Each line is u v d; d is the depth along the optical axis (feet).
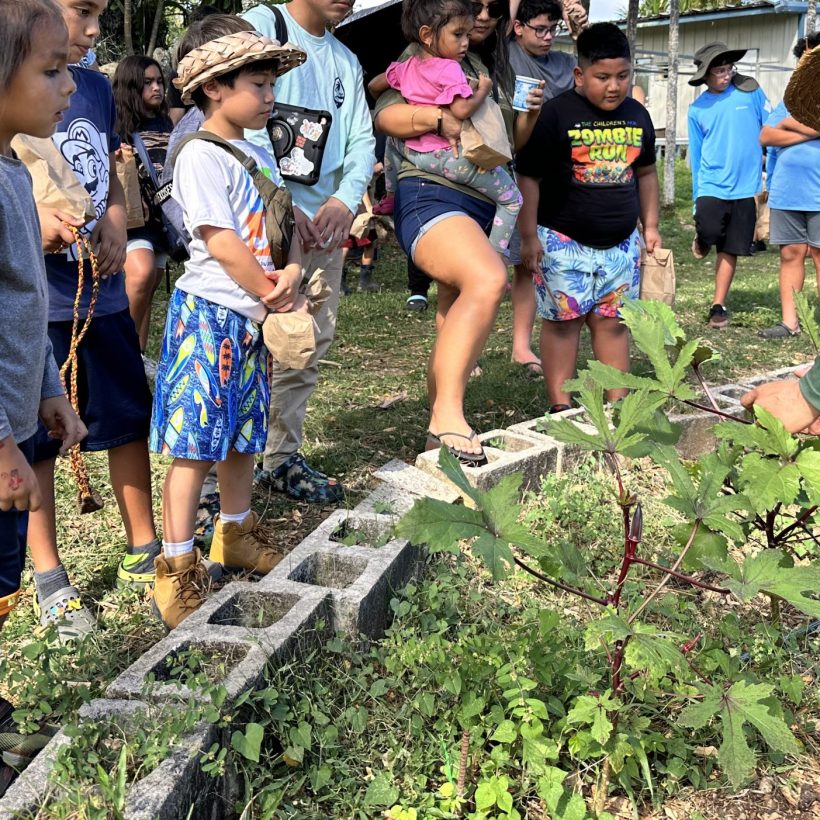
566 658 8.87
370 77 17.97
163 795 6.79
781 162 23.67
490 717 8.19
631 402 7.38
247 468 10.80
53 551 10.32
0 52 6.86
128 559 11.09
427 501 6.76
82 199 9.62
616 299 16.01
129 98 18.92
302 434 14.02
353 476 14.20
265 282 9.91
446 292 14.26
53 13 7.12
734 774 6.68
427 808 7.75
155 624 10.31
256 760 7.39
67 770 7.00
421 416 16.98
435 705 8.64
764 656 9.57
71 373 10.12
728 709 6.96
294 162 12.12
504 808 7.54
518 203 13.76
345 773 7.96
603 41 14.85
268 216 10.15
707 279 35.55
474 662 8.48
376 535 11.28
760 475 7.32
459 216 12.97
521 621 10.14
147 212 17.48
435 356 13.24
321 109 12.49
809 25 52.54
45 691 8.29
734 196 24.90
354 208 12.60
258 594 9.55
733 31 75.31
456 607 10.18
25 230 7.43
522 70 19.98
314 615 9.14
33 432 7.99
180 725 7.32
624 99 15.80
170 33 54.13
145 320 18.93
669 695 8.84
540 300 16.11
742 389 17.25
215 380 9.86
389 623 10.16
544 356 16.49
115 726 7.58
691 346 8.02
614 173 15.34
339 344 23.22
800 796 8.29
